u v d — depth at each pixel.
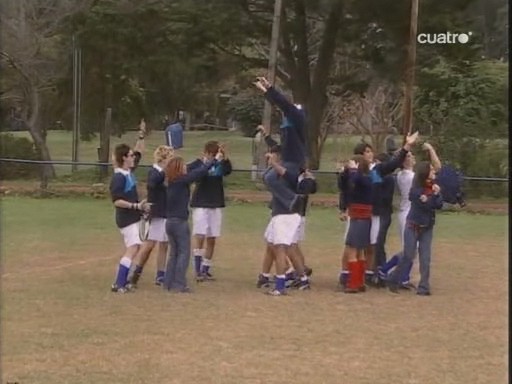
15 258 17.89
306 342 10.90
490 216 28.77
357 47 37.88
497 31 36.47
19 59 39.09
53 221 24.84
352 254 14.59
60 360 9.85
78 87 39.97
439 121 35.25
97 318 12.16
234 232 23.12
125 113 45.16
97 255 18.42
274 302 13.59
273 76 33.69
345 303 13.59
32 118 39.91
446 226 25.67
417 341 11.02
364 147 14.70
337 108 47.78
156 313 12.57
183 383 9.00
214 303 13.41
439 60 35.62
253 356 10.15
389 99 45.38
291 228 14.17
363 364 9.84
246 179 36.62
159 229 14.70
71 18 37.44
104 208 28.83
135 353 10.23
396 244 20.88
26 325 11.64
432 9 33.41
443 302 13.77
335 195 33.69
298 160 14.30
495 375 9.39
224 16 35.06
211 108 67.12
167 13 35.28
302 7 37.66
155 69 37.91
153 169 14.62
